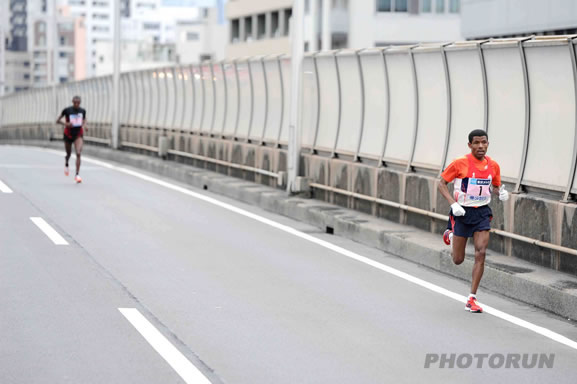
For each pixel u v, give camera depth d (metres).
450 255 27.62
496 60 29.69
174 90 67.19
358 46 135.88
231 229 35.28
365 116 39.06
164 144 64.31
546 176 26.98
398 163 35.56
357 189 37.75
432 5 134.62
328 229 36.16
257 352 17.84
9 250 28.44
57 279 24.27
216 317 20.70
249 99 52.97
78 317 20.12
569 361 18.19
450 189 31.03
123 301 21.94
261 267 27.45
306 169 43.16
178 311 21.12
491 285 25.62
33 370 16.06
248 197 44.91
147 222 35.94
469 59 31.22
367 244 32.94
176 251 29.58
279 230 35.72
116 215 37.56
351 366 17.12
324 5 138.25
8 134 152.00
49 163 66.12
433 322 21.20
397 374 16.69
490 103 30.19
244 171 50.78
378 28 135.25
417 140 34.78
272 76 49.31
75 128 51.12
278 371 16.59
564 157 26.33
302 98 43.25
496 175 22.98
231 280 25.19
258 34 169.38
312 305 22.45
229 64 55.84
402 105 36.09
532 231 26.42
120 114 81.81
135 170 62.47
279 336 19.22
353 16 135.88
